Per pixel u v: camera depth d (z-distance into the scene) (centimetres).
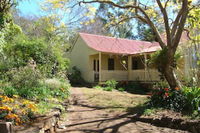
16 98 609
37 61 1286
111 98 1066
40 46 1344
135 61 2069
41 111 505
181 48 1137
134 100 998
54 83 972
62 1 873
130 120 634
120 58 1970
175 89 715
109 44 2067
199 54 1001
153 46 1875
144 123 604
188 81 998
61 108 657
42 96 725
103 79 1781
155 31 854
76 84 1881
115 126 566
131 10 1003
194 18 871
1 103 470
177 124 546
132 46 2197
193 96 619
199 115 554
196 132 493
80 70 2078
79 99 1021
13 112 430
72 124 584
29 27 2400
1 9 930
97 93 1250
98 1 873
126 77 1888
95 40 2066
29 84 784
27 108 478
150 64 898
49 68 1227
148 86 1526
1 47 1019
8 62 1054
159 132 511
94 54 1905
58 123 559
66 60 1723
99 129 534
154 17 1054
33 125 386
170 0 915
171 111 643
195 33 1005
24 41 1309
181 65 1150
